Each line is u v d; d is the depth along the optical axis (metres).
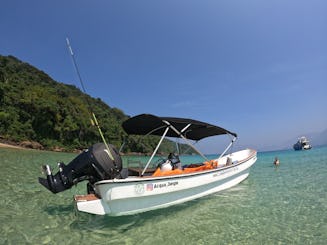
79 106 55.12
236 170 9.30
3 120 37.44
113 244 4.32
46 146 41.34
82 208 4.94
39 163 17.36
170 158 7.76
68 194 8.05
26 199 7.11
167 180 6.14
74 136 46.91
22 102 41.19
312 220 5.59
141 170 7.29
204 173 7.36
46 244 4.23
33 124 41.69
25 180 9.96
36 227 4.99
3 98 39.88
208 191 7.71
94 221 5.32
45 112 42.31
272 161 23.03
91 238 4.55
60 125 44.62
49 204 6.69
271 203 7.04
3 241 4.29
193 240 4.55
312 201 7.18
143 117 6.44
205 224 5.39
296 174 12.72
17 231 4.75
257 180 11.05
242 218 5.79
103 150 5.51
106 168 5.41
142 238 4.61
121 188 5.25
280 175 12.59
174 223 5.46
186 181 6.68
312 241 4.51
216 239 4.60
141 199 5.68
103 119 55.84
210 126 7.95
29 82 58.81
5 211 5.93
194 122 7.27
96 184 5.08
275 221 5.57
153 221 5.59
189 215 6.04
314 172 13.20
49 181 5.47
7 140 36.94
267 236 4.75
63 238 4.51
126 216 5.54
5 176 10.70
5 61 63.34
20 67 76.81
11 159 18.89
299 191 8.52
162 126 7.35
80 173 5.48
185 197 6.77
